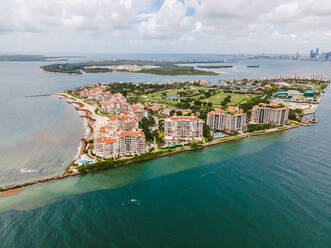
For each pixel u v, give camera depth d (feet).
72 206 566.36
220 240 473.67
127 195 612.70
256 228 501.97
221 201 587.27
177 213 547.90
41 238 472.03
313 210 549.54
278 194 608.60
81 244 460.96
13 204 570.05
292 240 471.62
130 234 487.20
